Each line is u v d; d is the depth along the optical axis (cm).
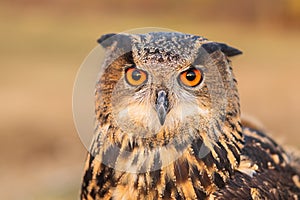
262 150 1617
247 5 11850
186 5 12069
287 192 1588
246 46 10206
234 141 1475
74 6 11912
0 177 4222
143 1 12238
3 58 8169
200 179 1445
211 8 12062
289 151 1819
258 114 5841
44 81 7044
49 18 11156
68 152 4922
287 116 5712
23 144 5100
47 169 4419
